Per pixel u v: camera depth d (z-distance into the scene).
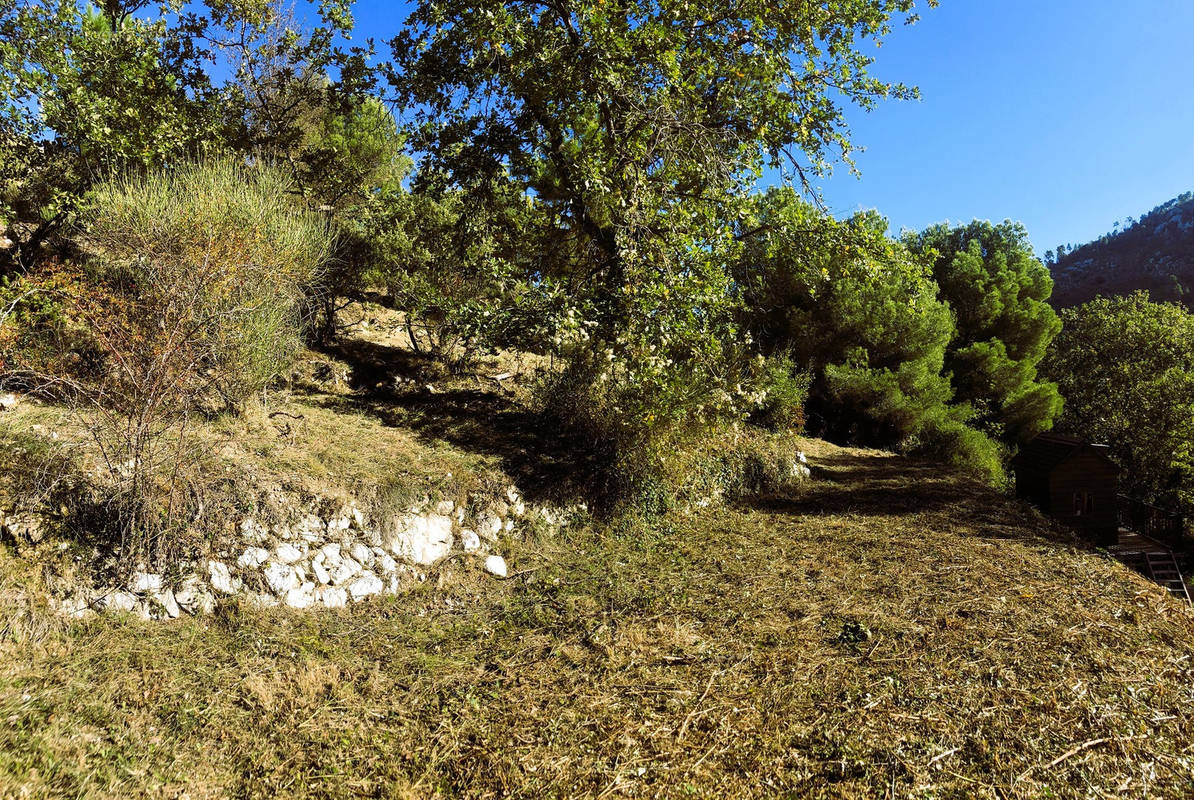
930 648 4.49
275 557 4.70
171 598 4.24
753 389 7.43
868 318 15.11
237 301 5.58
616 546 6.53
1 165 7.13
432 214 9.95
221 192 6.02
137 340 4.83
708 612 5.15
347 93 9.06
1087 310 27.00
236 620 4.31
